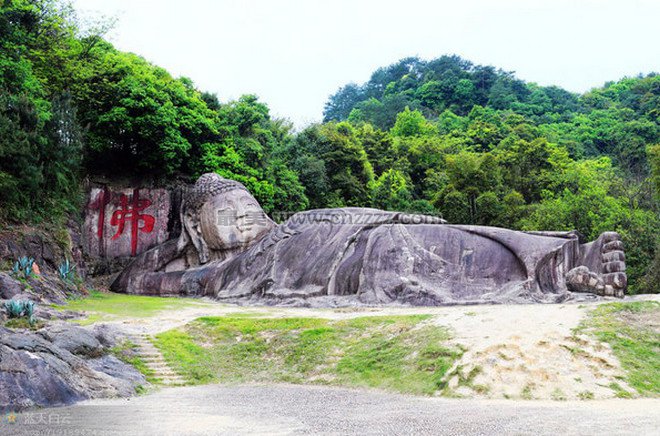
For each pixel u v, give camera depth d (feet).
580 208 111.86
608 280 57.31
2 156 70.59
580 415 31.96
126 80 95.55
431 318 51.37
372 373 44.98
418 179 176.14
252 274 75.87
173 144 96.58
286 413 35.45
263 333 55.47
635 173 180.04
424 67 320.50
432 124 229.45
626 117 225.76
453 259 64.64
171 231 99.04
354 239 70.90
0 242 68.18
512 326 46.32
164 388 45.47
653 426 28.99
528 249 61.36
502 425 29.89
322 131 140.67
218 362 51.83
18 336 40.91
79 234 88.22
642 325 46.57
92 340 48.08
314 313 61.00
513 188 142.92
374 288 64.44
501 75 277.03
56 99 84.23
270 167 112.16
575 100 266.77
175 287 83.25
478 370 40.75
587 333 44.70
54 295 67.87
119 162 100.73
